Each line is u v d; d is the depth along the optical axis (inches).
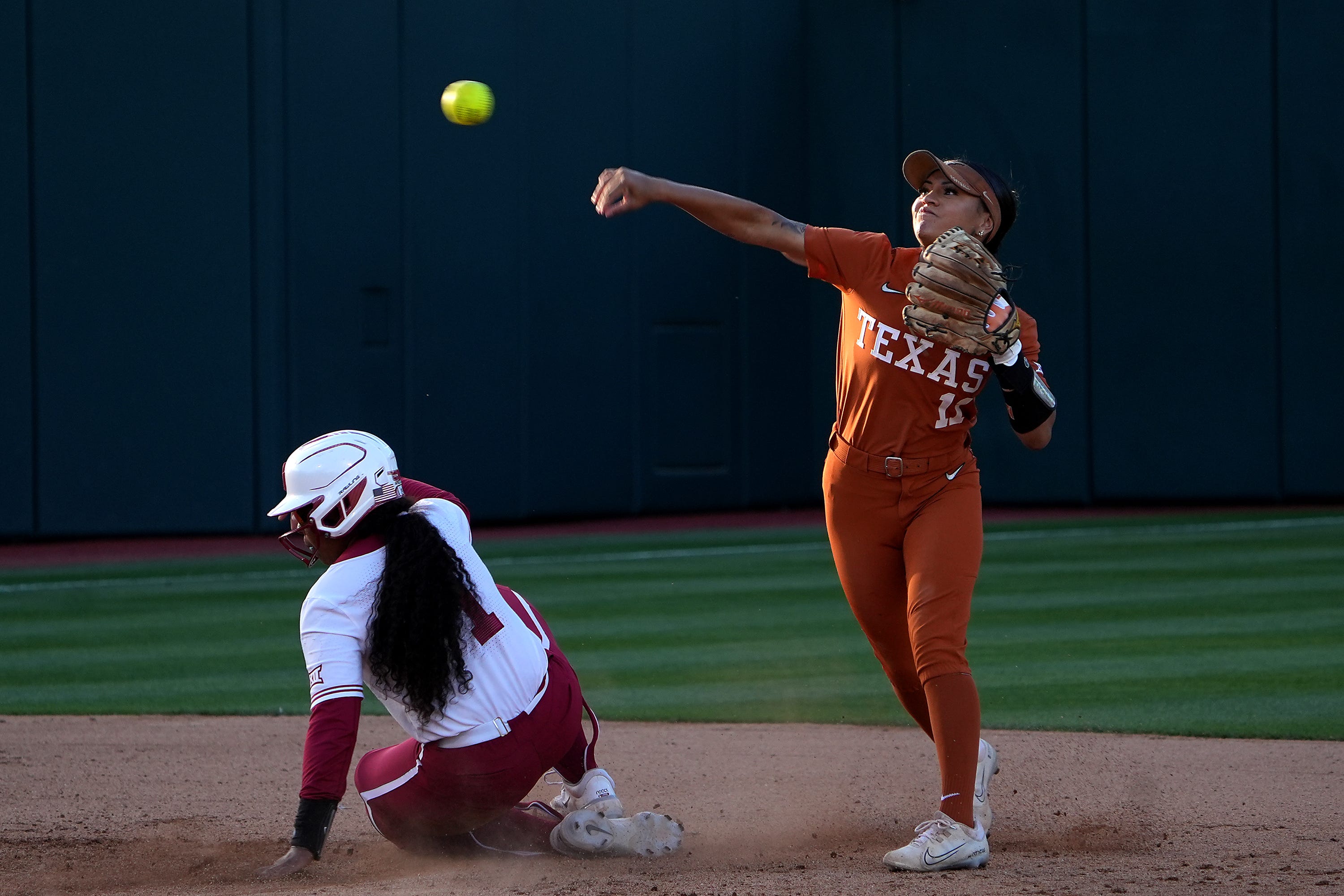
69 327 2066.9
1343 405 2340.1
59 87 2052.2
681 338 2396.7
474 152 2235.5
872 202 2442.2
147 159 2084.2
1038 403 522.9
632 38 2352.4
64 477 2073.1
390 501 495.2
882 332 519.2
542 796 679.1
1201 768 716.7
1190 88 2341.3
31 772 733.9
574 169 2314.2
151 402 2096.5
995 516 2308.1
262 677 1055.6
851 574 546.0
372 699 967.0
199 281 2101.4
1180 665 1037.2
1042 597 1401.3
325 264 2151.8
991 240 544.7
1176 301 2359.7
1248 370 2349.9
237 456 2117.4
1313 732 812.6
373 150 2174.0
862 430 531.5
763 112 2436.0
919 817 621.6
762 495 2469.2
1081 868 497.4
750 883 474.0
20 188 2043.6
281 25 2113.7
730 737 828.6
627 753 781.3
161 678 1050.1
